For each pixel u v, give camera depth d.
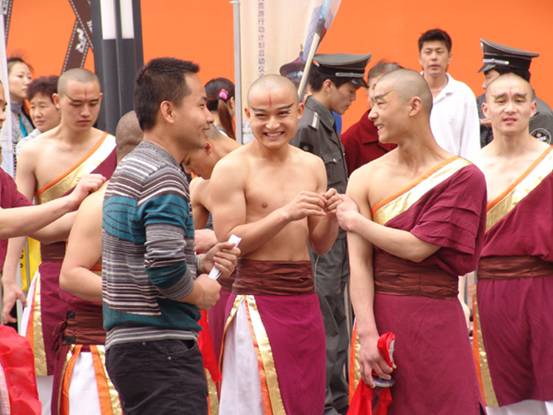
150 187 6.06
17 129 12.67
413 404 7.63
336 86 10.56
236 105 9.38
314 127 10.33
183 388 6.23
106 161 9.63
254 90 7.79
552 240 8.55
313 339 7.96
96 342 7.47
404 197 7.59
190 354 6.30
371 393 7.69
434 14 14.98
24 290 10.85
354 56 10.76
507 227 8.66
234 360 7.97
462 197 7.50
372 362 7.59
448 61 12.23
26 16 15.17
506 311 8.68
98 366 7.45
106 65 9.84
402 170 7.67
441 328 7.61
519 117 8.62
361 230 7.55
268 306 7.86
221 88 10.92
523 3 14.91
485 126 12.78
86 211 6.95
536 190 8.61
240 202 7.83
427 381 7.60
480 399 8.07
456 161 7.59
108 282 6.24
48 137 9.72
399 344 7.62
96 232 6.92
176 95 6.26
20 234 6.97
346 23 15.02
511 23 14.96
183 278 6.06
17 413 6.95
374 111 7.60
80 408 7.46
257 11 9.31
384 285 7.69
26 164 9.66
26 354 7.04
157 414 6.18
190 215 6.25
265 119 7.77
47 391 9.32
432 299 7.60
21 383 7.00
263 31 9.31
